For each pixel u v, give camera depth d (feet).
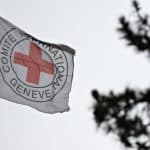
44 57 29.71
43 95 29.35
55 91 29.78
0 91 28.32
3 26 28.96
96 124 20.57
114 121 20.36
